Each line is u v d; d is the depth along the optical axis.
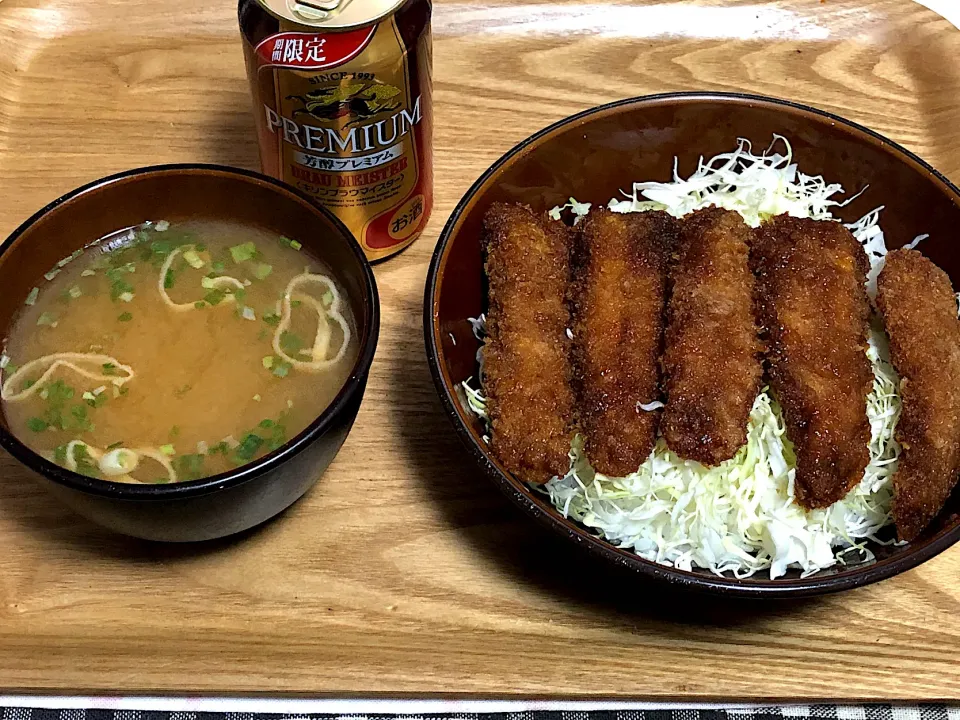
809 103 0.37
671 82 0.37
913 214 0.30
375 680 0.24
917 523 0.26
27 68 0.37
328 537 0.27
